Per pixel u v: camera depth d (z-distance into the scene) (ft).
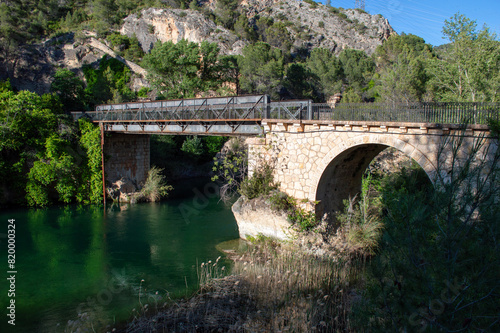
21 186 73.10
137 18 208.44
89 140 78.74
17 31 159.84
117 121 75.25
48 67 148.97
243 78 142.31
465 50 73.31
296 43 294.66
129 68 158.30
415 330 15.11
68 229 61.11
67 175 76.28
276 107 50.49
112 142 82.74
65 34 171.94
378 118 41.86
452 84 79.51
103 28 200.03
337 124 44.06
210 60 127.13
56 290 38.99
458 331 14.02
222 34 205.26
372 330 17.21
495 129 29.99
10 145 70.13
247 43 203.21
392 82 92.02
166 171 110.52
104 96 124.67
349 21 336.08
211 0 290.56
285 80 154.40
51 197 78.48
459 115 35.06
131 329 30.58
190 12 213.87
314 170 46.93
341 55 190.49
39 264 46.29
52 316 33.58
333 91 153.69
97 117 83.30
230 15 270.87
